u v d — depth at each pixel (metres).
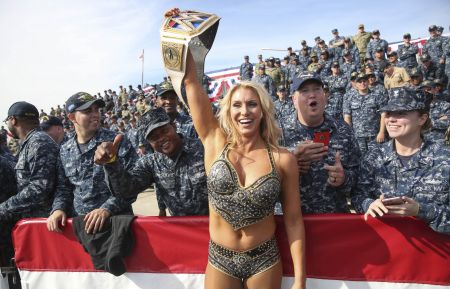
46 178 3.56
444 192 2.54
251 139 2.48
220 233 2.50
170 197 3.11
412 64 11.75
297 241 2.46
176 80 2.64
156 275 3.20
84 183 3.52
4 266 3.91
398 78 9.67
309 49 14.98
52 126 5.92
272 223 2.52
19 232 3.47
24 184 3.65
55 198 3.61
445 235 2.64
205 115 2.63
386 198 2.52
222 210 2.41
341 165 2.88
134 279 3.25
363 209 2.77
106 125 18.34
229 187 2.36
